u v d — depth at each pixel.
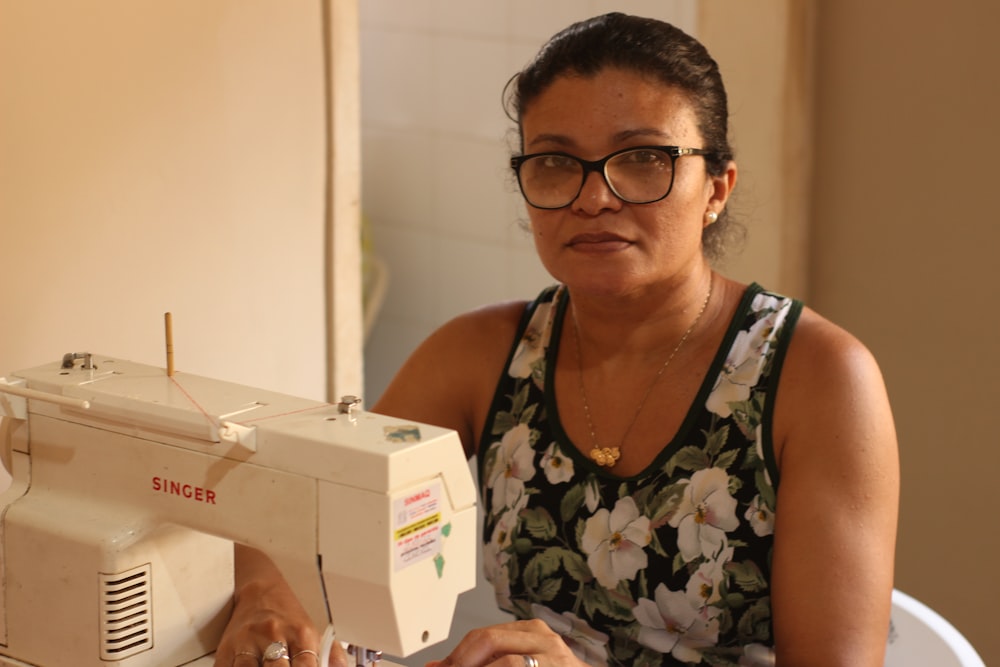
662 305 1.57
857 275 2.80
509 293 3.44
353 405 1.24
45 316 1.83
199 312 2.03
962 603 2.79
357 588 1.18
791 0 2.63
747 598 1.52
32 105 1.77
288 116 2.09
